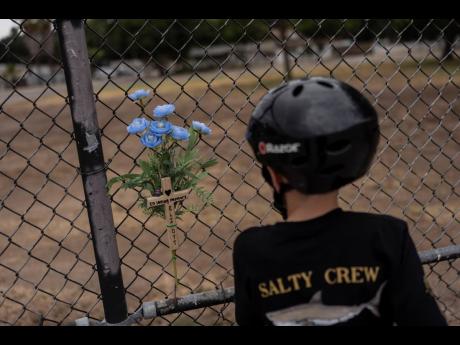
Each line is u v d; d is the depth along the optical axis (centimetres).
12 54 169
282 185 128
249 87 2272
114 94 2453
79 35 156
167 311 189
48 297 455
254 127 125
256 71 2875
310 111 117
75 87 158
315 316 124
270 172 130
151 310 185
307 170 118
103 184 167
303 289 123
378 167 824
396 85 1881
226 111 1700
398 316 124
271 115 121
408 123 1205
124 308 180
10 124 1909
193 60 2973
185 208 177
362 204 644
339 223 124
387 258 122
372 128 121
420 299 121
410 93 1658
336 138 116
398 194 681
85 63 158
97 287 479
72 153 1317
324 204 126
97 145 164
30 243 630
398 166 832
